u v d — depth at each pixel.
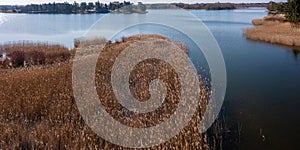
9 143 7.29
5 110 9.22
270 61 18.92
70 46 27.42
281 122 9.23
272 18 45.28
